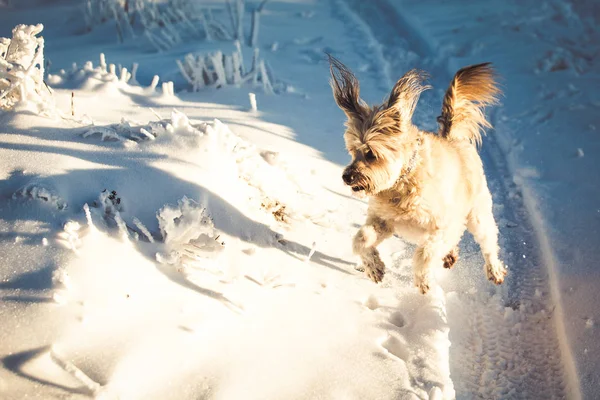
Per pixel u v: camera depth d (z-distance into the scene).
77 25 11.19
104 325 3.10
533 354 4.00
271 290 3.86
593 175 5.87
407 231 4.18
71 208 3.71
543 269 4.84
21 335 2.95
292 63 8.83
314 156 5.84
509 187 6.08
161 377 3.01
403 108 3.93
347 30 10.72
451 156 4.24
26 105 4.74
